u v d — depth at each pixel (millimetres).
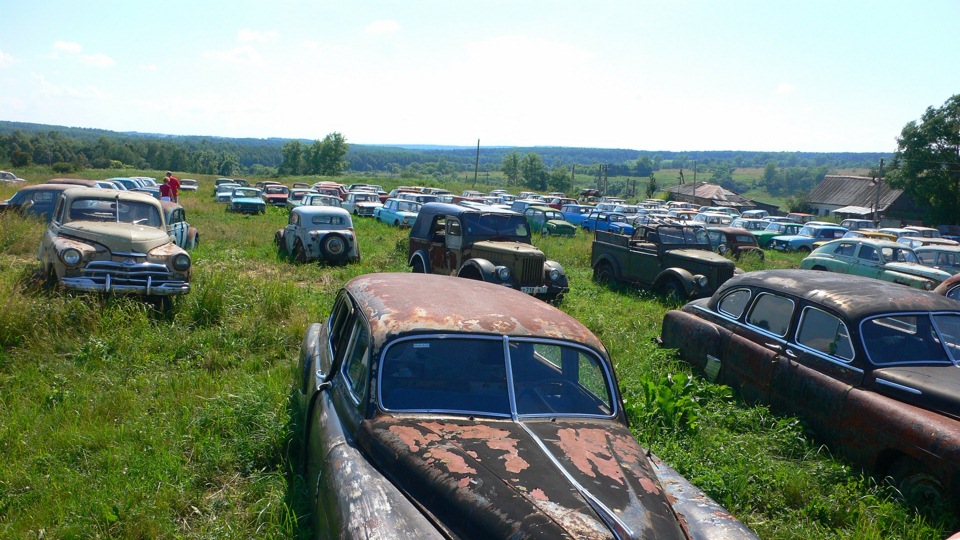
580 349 4020
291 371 7016
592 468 3189
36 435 5289
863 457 5473
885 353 5777
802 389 6172
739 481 5109
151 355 7523
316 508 3697
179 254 9312
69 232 9250
